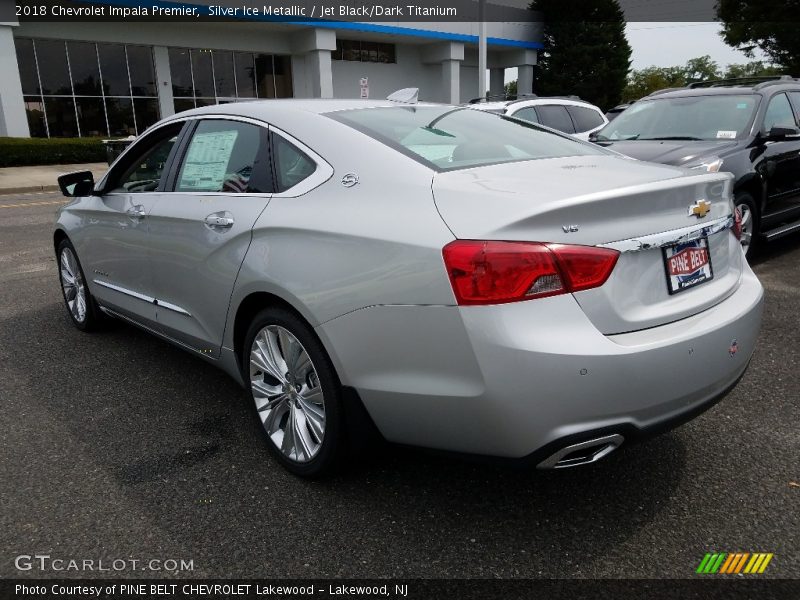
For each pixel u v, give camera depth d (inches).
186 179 142.1
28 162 793.6
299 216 110.4
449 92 1275.8
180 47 978.7
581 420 88.2
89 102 914.1
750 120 262.4
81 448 128.4
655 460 120.8
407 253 93.5
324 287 103.0
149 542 99.7
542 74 1443.2
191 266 133.6
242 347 129.5
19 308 224.5
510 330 86.0
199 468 120.6
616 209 92.4
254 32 1039.6
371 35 1151.6
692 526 101.8
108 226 164.7
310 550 97.6
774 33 1193.4
